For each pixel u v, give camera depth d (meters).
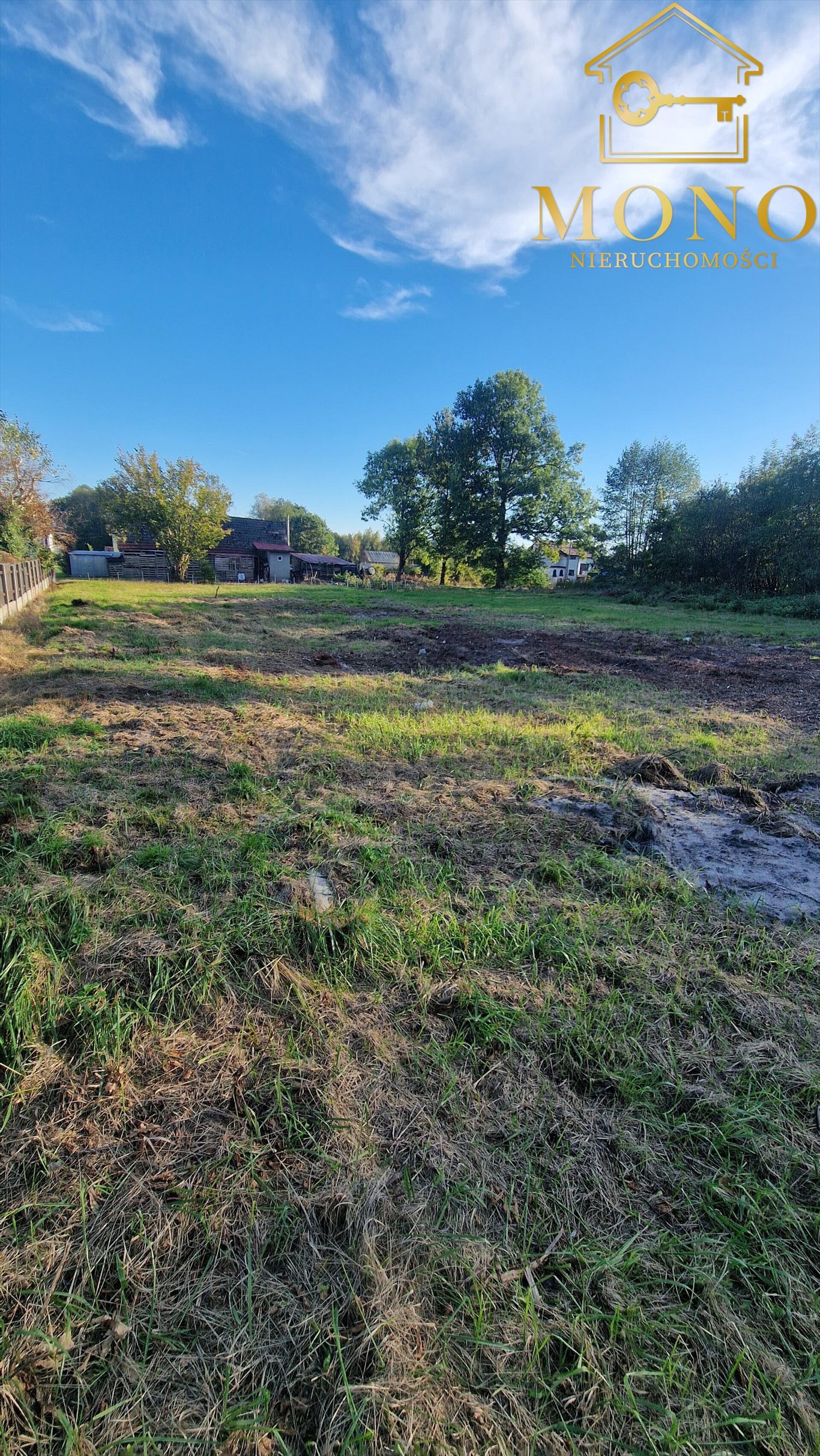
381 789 3.06
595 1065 1.46
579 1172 1.21
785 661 8.01
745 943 1.92
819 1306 1.00
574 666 7.39
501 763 3.53
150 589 19.45
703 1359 0.93
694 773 3.48
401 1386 0.87
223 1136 1.25
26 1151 1.22
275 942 1.80
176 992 1.61
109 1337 0.94
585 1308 0.98
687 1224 1.12
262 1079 1.39
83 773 3.04
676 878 2.27
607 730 4.21
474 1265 1.03
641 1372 0.90
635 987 1.71
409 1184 1.17
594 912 2.04
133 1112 1.30
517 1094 1.38
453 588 29.52
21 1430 0.84
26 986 1.52
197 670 6.15
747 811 2.92
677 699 5.52
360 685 5.81
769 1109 1.35
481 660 7.67
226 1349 0.93
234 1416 0.85
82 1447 0.82
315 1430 0.84
